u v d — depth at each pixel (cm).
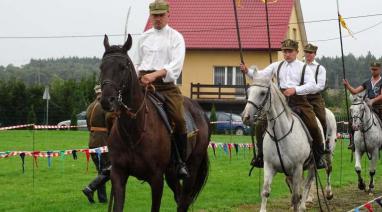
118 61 717
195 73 4297
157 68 835
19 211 1061
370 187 1477
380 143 1508
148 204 1158
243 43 4181
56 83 4188
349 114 1543
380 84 1592
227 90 4175
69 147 2267
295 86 1065
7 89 3891
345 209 1236
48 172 1616
